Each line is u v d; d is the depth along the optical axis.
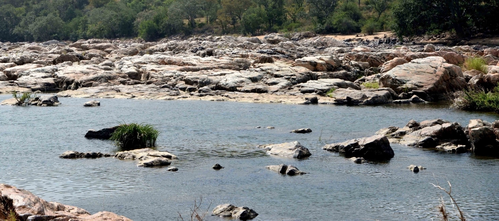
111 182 14.29
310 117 27.34
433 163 16.67
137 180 14.51
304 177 14.90
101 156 17.77
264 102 34.41
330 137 21.42
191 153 18.31
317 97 36.22
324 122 25.61
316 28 126.88
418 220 11.20
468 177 14.83
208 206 12.15
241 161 17.00
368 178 14.78
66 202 12.45
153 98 36.91
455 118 26.58
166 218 11.30
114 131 21.38
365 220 11.21
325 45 85.31
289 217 11.40
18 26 186.62
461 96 32.16
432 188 13.73
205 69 47.38
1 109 30.41
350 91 35.66
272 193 13.25
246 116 27.73
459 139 19.53
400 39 93.31
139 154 17.36
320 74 43.62
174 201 12.55
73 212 9.20
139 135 19.58
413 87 36.31
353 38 106.38
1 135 21.80
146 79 45.31
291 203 12.41
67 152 17.69
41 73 45.84
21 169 15.81
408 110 30.31
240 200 12.64
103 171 15.55
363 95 34.19
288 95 37.66
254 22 141.75
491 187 13.76
